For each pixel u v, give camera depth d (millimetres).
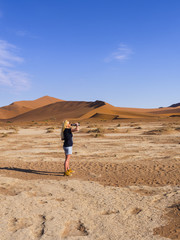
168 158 10422
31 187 6387
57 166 9273
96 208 4918
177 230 3992
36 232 3984
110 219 4418
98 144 15984
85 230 4035
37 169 8797
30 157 11555
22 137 22844
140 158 10648
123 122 53312
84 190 6078
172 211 4738
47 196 5680
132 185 6539
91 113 107875
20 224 4258
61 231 3980
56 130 32312
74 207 4977
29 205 5082
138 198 5457
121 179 7215
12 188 6344
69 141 7848
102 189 6160
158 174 7707
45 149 14320
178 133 22266
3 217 4520
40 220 4402
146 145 14898
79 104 154375
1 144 17203
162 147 13844
